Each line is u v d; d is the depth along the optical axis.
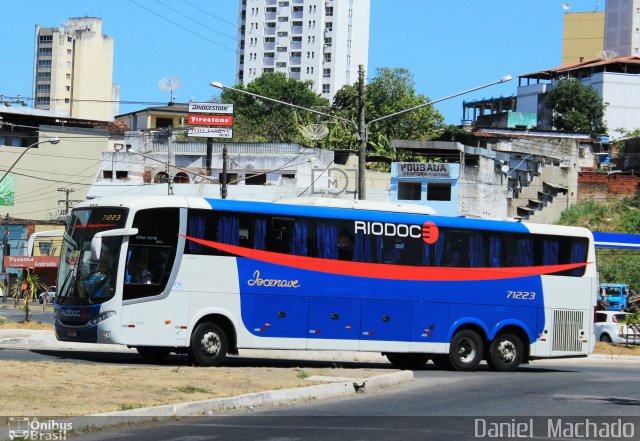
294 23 179.38
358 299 23.97
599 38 138.88
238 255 22.50
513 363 26.23
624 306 57.38
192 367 19.80
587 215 72.75
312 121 90.00
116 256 21.27
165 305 21.55
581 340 27.30
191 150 71.69
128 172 72.12
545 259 26.91
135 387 15.48
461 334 25.42
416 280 24.86
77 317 21.38
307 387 16.97
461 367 25.42
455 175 64.00
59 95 177.12
